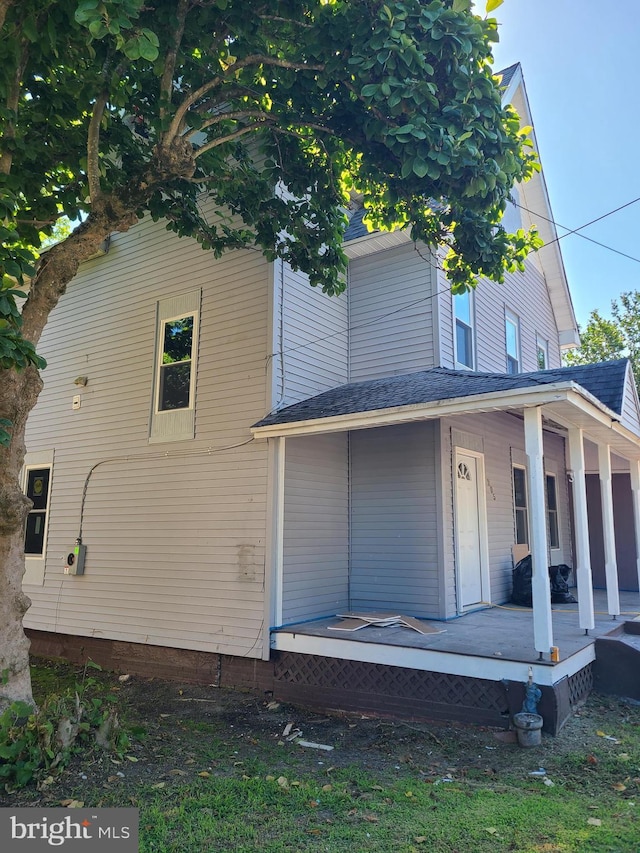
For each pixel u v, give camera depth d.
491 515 9.67
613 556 8.42
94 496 9.76
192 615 8.16
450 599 8.12
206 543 8.20
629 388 7.91
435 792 4.28
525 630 7.12
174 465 8.78
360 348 9.61
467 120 5.55
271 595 7.44
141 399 9.42
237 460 8.10
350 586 8.82
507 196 6.45
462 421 8.97
